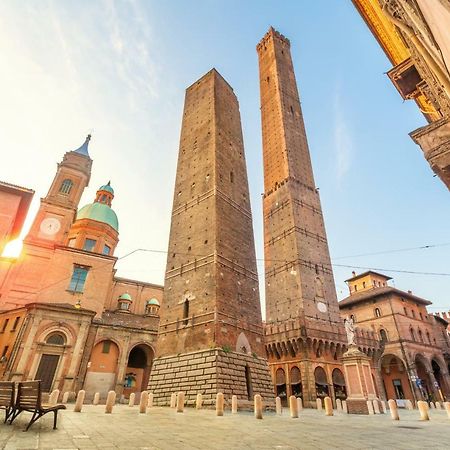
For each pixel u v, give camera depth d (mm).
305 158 58812
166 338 27531
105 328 38312
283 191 52156
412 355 48219
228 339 24828
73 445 7023
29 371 30562
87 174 50812
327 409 19453
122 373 37062
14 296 37531
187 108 44969
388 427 12930
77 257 43125
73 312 34938
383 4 5359
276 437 9461
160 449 7141
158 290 58469
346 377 25047
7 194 34219
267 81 71062
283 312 42719
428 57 4062
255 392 24547
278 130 60312
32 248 41188
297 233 46656
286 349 39719
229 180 35344
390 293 53031
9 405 9586
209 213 30797
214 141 35656
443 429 12305
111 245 52844
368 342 45562
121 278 55500
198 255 29391
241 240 32625
